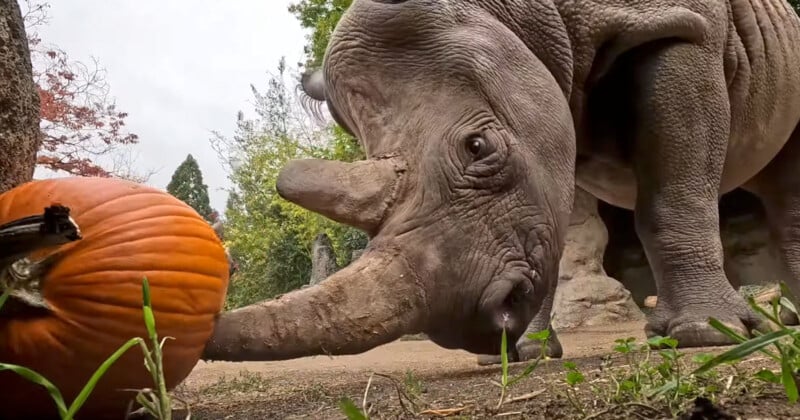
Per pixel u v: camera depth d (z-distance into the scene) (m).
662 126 1.56
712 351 1.30
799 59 2.01
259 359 0.88
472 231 1.11
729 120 1.64
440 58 1.22
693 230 1.56
